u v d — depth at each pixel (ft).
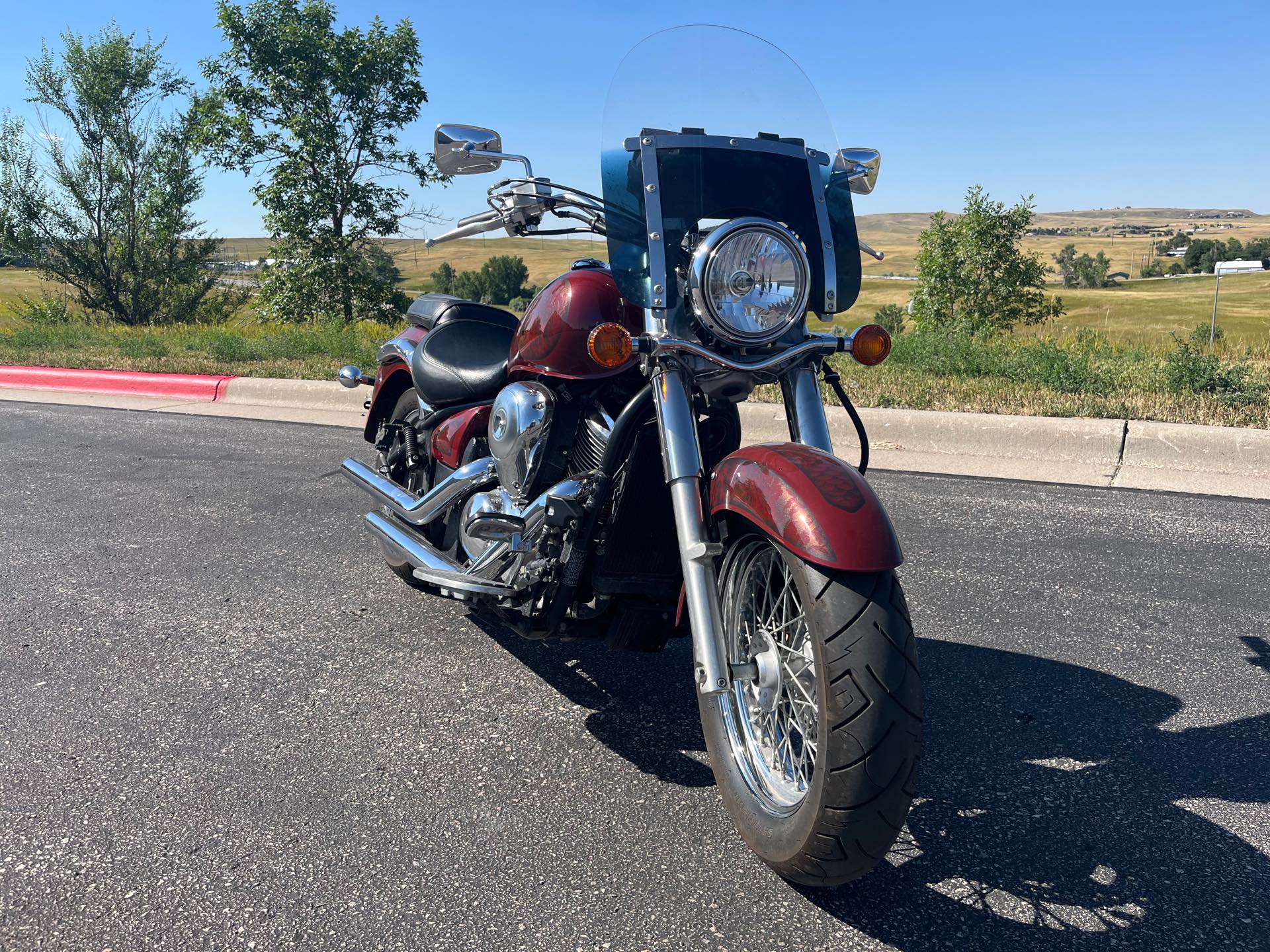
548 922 7.43
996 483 19.44
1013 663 11.89
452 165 9.88
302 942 7.22
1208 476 19.56
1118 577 14.51
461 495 11.55
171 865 8.14
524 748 10.13
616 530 9.62
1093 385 25.05
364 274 94.02
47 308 90.43
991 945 7.14
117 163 89.40
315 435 26.13
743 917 7.47
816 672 6.99
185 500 19.75
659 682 11.75
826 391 25.76
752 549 8.57
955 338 30.42
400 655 12.48
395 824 8.73
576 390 10.14
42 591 14.79
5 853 8.31
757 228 8.14
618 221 9.10
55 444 25.29
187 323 91.91
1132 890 7.75
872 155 10.17
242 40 89.66
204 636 13.08
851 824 6.81
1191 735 10.16
